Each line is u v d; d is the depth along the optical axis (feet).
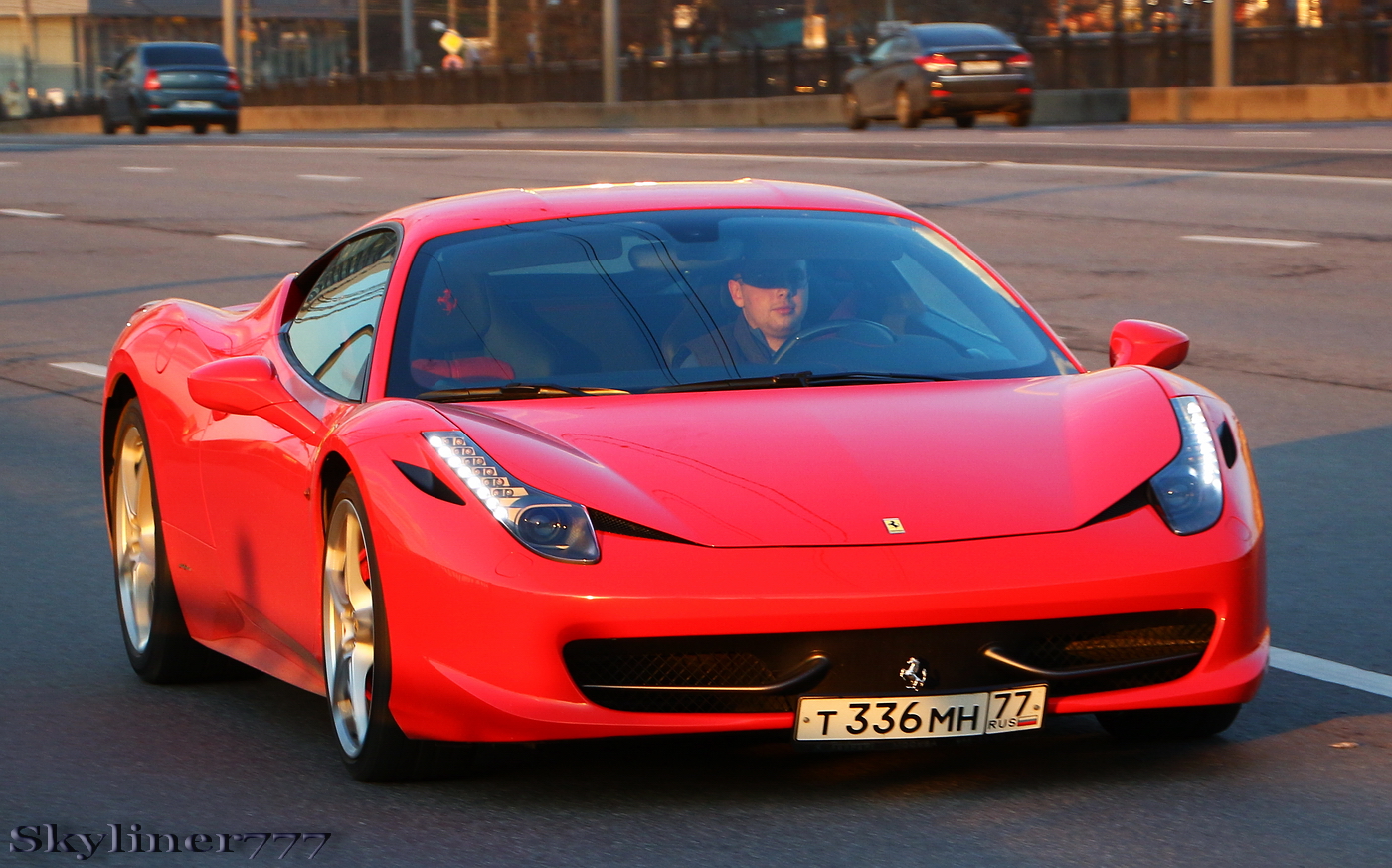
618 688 40.86
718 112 468.75
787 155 277.85
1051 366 50.98
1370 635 58.80
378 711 43.42
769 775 44.88
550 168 277.23
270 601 51.16
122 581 60.80
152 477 58.08
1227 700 42.50
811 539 40.60
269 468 50.39
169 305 64.28
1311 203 188.34
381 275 53.21
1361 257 153.89
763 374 49.14
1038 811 41.52
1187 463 43.62
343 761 46.78
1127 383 47.62
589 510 41.42
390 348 49.65
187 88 455.63
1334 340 120.47
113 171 297.94
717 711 41.09
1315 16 436.35
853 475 42.55
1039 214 190.80
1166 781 43.60
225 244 196.85
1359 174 210.18
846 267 53.21
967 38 346.54
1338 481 83.92
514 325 49.96
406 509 42.39
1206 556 41.65
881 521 41.09
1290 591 65.21
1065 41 453.58
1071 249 165.99
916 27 355.56
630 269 52.26
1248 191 200.64
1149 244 167.02
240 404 50.96
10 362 131.34
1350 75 394.11
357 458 44.11
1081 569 40.55
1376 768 44.52
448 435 43.73
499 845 40.42
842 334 50.72
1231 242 165.37
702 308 50.85
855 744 40.42
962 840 39.63
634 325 50.21
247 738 50.72
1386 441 92.12
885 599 39.60
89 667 60.03
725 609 39.55
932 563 40.16
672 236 53.83
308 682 49.96
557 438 44.24
